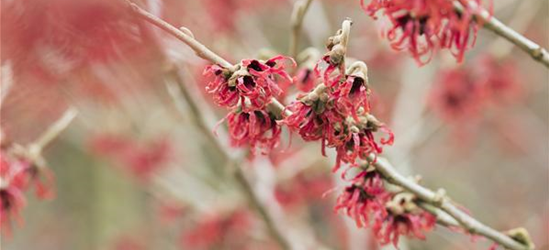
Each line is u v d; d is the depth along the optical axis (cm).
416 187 321
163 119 799
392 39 314
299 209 723
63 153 984
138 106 729
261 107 263
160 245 938
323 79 262
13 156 416
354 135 270
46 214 1020
